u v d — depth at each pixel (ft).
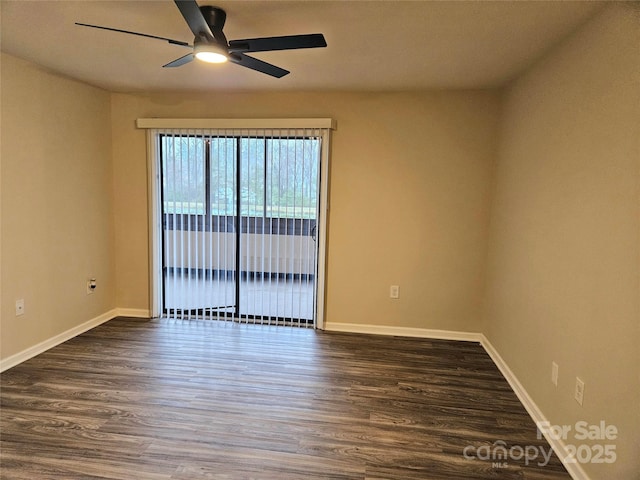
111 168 13.88
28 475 6.56
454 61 9.36
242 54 7.68
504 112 11.43
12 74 9.94
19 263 10.41
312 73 10.60
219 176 13.50
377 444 7.59
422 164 12.59
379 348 12.16
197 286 14.15
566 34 7.49
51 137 11.26
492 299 11.89
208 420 8.21
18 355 10.50
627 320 5.62
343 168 12.95
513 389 9.78
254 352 11.63
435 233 12.80
